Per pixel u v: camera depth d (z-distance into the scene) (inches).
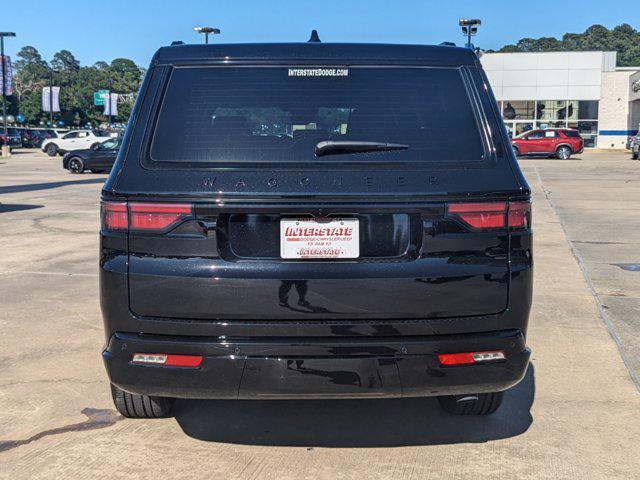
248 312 110.6
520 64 1835.6
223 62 123.6
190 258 111.2
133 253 112.7
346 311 110.9
